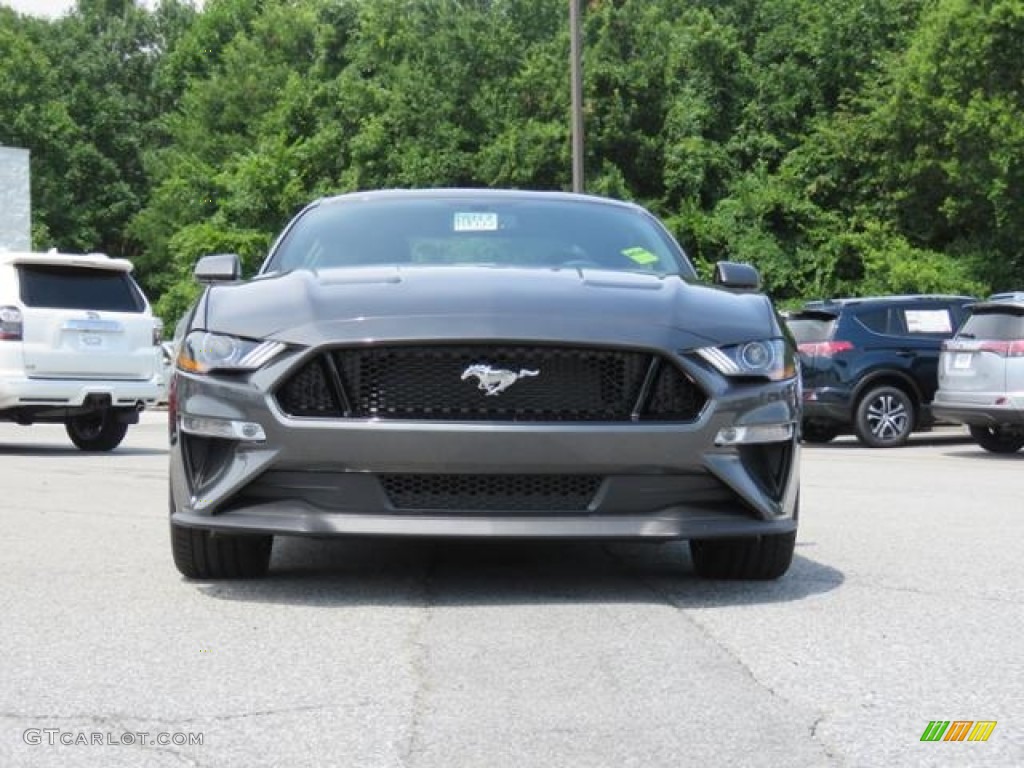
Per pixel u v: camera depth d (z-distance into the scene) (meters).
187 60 57.25
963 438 17.70
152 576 5.27
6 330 12.77
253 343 4.55
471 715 3.28
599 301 4.68
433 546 6.07
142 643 4.06
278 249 5.82
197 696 3.46
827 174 32.09
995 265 28.66
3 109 53.56
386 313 4.53
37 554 5.88
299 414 4.47
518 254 5.68
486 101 37.41
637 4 36.53
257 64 49.09
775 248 31.62
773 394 4.66
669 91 35.00
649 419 4.50
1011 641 4.13
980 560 5.82
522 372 4.45
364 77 43.50
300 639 4.11
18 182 31.23
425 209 6.04
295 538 6.34
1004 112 26.55
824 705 3.38
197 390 4.60
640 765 2.89
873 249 30.31
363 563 5.58
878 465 12.27
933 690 3.53
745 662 3.83
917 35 30.12
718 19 37.50
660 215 33.25
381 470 4.41
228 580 5.16
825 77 33.78
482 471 4.41
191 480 4.68
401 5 43.19
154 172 53.28
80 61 62.03
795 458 4.78
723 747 3.02
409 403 4.46
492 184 35.25
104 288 13.47
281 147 40.31
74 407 13.01
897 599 4.83
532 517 4.46
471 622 4.36
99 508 7.81
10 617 4.46
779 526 4.68
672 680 3.62
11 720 3.24
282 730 3.15
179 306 41.06
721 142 34.81
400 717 3.26
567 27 37.81
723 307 4.87
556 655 3.90
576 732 3.13
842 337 15.74
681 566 5.54
